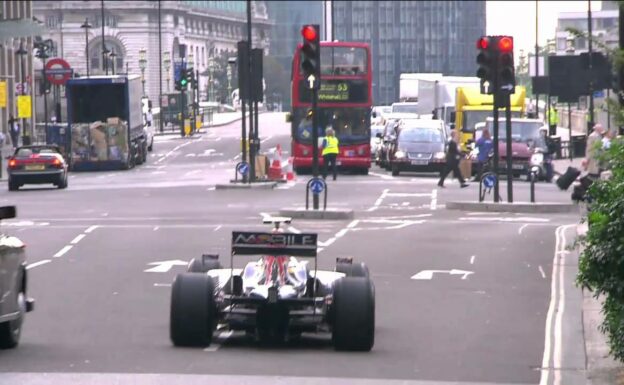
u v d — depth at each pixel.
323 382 21.84
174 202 68.12
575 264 41.47
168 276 38.06
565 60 84.38
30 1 174.38
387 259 42.62
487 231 52.44
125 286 35.88
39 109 187.62
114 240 48.62
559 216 59.94
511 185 63.00
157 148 147.12
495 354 25.34
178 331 25.16
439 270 39.94
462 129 104.25
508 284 36.88
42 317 30.06
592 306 32.25
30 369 22.88
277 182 84.81
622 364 23.50
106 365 23.33
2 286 24.03
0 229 52.12
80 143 108.81
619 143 23.22
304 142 98.94
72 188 83.50
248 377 22.19
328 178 93.62
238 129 195.50
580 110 160.88
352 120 99.25
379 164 114.06
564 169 104.75
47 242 48.06
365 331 24.89
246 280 24.89
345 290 25.02
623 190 22.23
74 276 38.12
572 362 24.45
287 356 24.50
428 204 67.25
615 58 21.84
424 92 127.50
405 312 31.47
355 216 59.53
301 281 24.89
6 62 157.88
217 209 62.84
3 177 99.12
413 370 23.30
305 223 55.88
